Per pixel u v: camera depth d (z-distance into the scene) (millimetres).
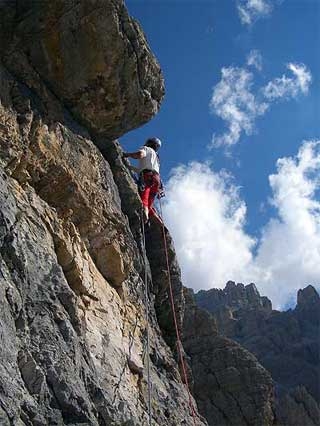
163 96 15648
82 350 11242
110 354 12078
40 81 13688
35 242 11438
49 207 12500
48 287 11203
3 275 10234
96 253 13297
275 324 67500
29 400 9430
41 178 12672
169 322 17500
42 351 10258
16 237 10906
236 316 74688
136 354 13141
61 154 13156
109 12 13328
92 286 12523
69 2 13320
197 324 37406
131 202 15719
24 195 11906
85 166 13766
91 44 13516
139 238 15516
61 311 11125
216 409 33781
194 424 14805
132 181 16250
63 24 13422
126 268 13727
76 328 11359
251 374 35375
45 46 13562
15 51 13398
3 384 9031
